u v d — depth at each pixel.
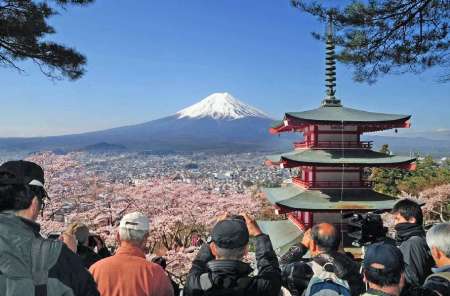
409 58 11.02
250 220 4.20
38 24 13.02
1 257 2.51
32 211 2.87
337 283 3.80
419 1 10.41
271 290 3.57
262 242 4.01
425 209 30.33
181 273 17.19
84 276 2.74
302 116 13.19
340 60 11.70
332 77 14.84
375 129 13.67
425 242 4.79
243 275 3.61
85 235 5.27
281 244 13.73
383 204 12.61
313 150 13.55
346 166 12.84
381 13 10.56
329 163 12.53
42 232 18.81
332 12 10.93
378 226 5.14
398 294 3.33
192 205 24.84
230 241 3.60
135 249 4.13
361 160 12.76
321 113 13.70
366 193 13.45
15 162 2.94
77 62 14.06
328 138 13.54
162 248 22.36
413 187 34.91
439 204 30.94
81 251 5.20
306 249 4.82
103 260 4.04
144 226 4.15
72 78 14.48
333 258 4.08
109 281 3.83
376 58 11.33
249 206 26.00
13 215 2.72
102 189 26.50
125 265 3.93
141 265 3.95
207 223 23.72
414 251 4.70
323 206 12.51
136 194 25.31
